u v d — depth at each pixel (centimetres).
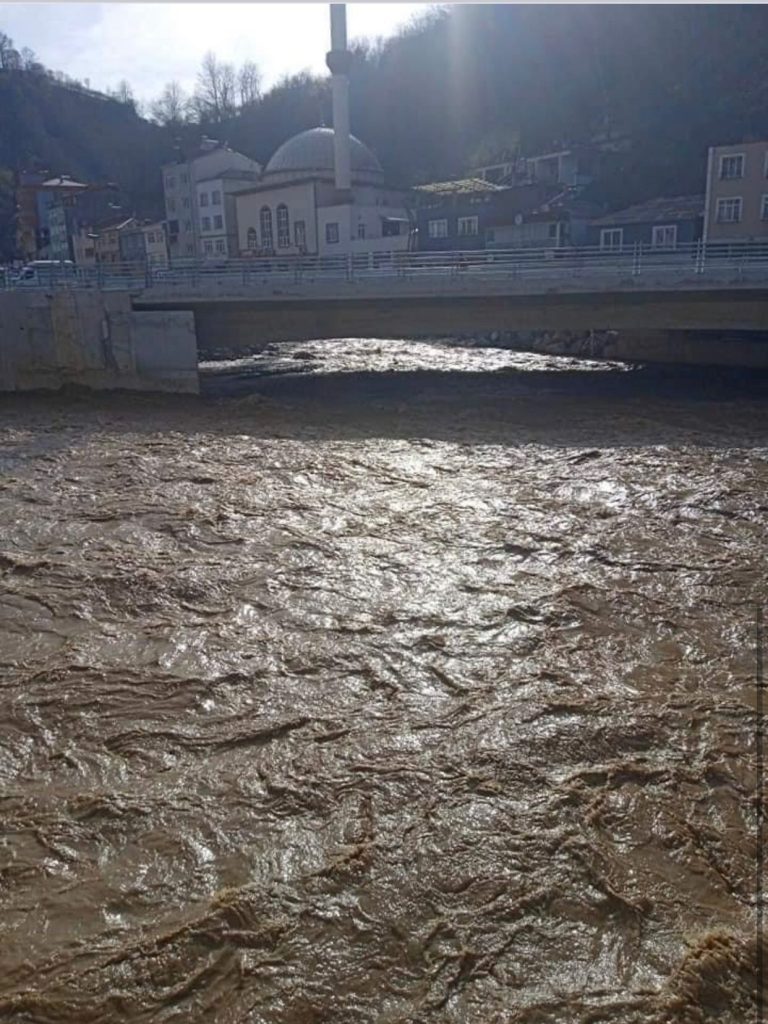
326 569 1608
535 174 6850
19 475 2286
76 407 3291
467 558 1648
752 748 1038
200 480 2214
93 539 1777
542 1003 714
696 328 3497
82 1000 721
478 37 9562
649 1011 705
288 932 786
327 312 3844
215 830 918
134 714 1137
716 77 6994
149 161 12325
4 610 1441
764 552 1647
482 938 778
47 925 795
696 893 823
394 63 10594
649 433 2661
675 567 1581
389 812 941
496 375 3934
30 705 1156
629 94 7756
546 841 891
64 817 940
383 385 3731
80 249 9188
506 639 1322
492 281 3422
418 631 1352
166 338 3525
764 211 4706
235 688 1198
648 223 5141
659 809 937
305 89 11575
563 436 2653
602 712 1118
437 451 2500
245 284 3572
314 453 2495
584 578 1539
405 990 729
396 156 9881
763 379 3638
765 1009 708
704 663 1240
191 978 741
